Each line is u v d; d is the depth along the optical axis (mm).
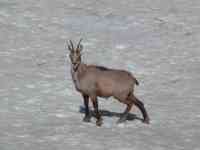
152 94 47938
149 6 80625
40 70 55875
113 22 74062
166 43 66688
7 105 43156
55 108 42688
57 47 64875
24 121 38719
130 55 62281
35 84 50500
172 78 53875
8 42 65938
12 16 75625
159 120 39688
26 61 59156
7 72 54469
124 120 38031
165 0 83562
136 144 33969
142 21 74375
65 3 81875
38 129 36781
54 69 56531
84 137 35062
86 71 36688
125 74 36625
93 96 36812
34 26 72438
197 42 66750
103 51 63562
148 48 64938
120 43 66562
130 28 72000
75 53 36562
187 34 69750
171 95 47688
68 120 39125
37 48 64250
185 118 40500
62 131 36312
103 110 42250
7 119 39094
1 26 71625
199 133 36969
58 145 33562
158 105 44156
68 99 45781
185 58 61250
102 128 37188
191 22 74188
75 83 37031
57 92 48062
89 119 38750
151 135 36000
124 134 35938
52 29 71500
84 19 75188
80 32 70625
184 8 79875
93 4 81250
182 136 36156
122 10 78750
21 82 51000
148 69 57312
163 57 61625
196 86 50719
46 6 80438
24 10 78250
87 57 61125
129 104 37594
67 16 76312
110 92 36469
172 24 73375
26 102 44312
